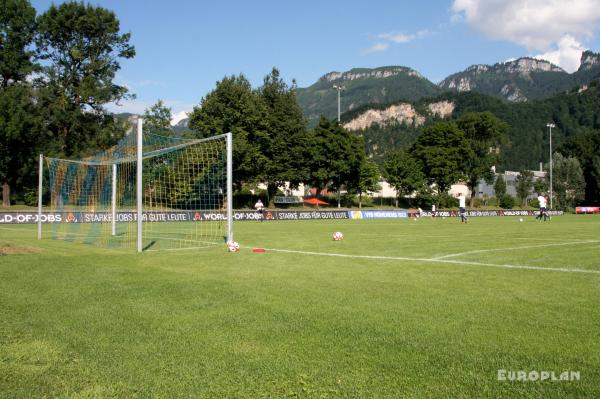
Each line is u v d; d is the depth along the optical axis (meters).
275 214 46.28
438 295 8.48
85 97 49.59
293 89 61.50
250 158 53.50
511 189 103.25
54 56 51.34
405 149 89.62
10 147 44.00
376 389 4.40
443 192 78.81
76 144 51.00
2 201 48.75
